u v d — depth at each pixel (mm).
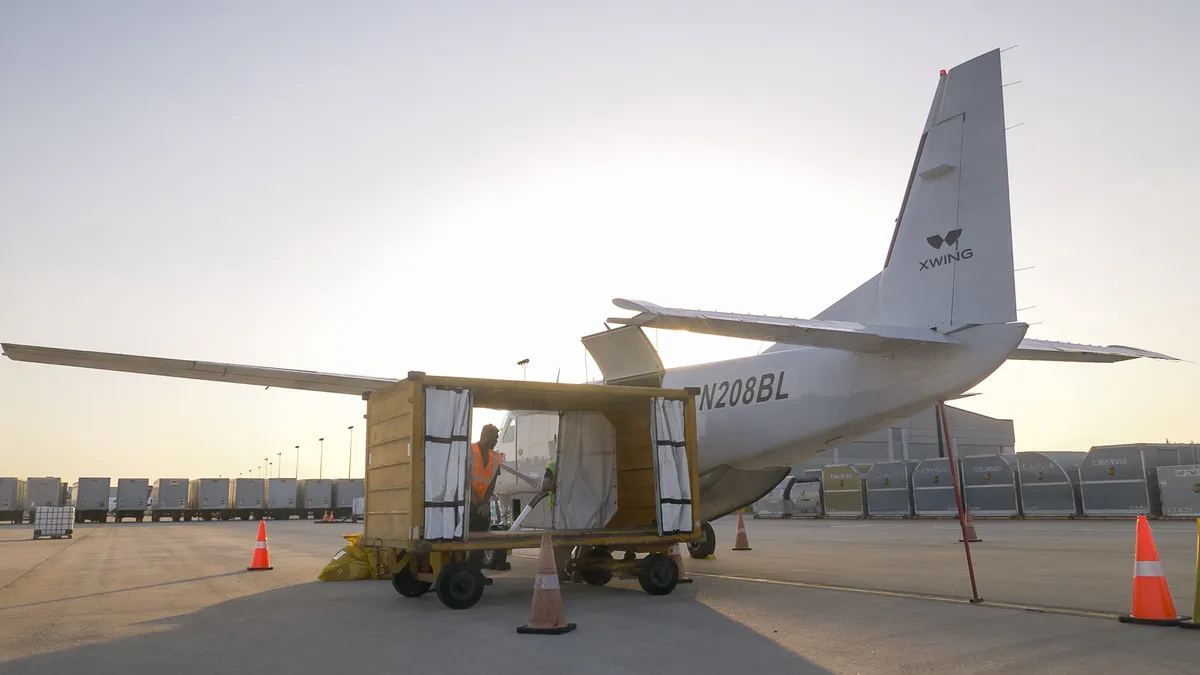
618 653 6180
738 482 13609
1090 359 12164
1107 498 26547
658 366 12305
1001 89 9984
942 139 10477
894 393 10508
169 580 12273
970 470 30719
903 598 8945
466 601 8703
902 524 28766
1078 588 9430
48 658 6207
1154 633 6586
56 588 11266
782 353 12469
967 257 9969
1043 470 28406
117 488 59031
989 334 9562
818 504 37438
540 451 16812
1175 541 16562
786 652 6109
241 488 61281
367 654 6262
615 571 10156
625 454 12211
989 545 16547
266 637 7070
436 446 8727
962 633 6742
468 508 8797
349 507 64438
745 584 10586
